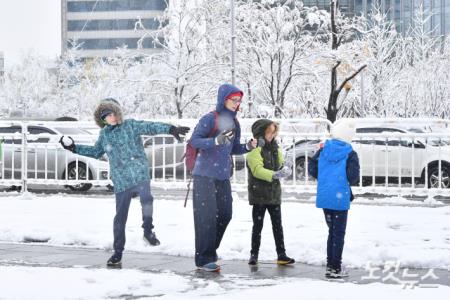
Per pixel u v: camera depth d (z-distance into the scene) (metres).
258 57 36.72
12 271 7.95
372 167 15.90
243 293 6.72
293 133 16.09
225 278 7.96
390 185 16.78
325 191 7.94
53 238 10.80
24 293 6.83
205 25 37.81
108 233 10.98
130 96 41.22
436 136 15.74
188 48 37.75
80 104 57.22
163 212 13.58
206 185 8.43
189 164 8.52
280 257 8.82
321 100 40.25
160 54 38.34
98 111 9.11
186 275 8.16
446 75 51.00
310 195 17.73
